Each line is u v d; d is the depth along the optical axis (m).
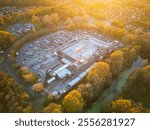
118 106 192.62
